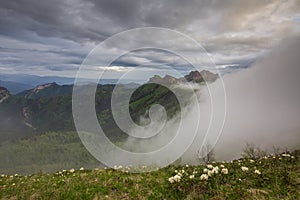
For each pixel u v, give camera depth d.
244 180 11.40
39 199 12.34
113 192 12.20
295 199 9.52
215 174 11.88
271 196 9.90
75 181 14.20
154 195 11.21
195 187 11.05
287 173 12.06
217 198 9.96
